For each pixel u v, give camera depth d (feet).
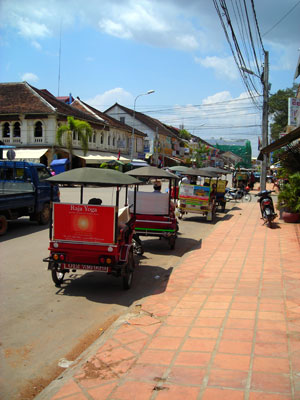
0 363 13.12
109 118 165.68
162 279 23.56
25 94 122.42
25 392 11.43
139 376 11.32
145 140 193.88
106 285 22.35
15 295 20.06
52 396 10.61
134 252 29.96
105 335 15.07
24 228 40.57
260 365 11.58
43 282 22.47
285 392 10.06
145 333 14.62
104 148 150.71
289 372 11.09
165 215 30.86
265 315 15.89
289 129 79.82
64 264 20.62
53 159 116.57
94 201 21.54
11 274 23.84
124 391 10.55
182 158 233.76
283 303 17.33
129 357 12.64
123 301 19.63
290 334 13.83
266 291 19.31
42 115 116.67
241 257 27.45
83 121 119.75
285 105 167.32
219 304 17.67
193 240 37.17
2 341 14.78
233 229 40.09
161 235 30.76
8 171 41.81
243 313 16.25
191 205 48.67
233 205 68.18
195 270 24.50
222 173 59.72
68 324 16.56
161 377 11.17
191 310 17.08
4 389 11.58
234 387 10.40
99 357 12.72
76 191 84.64
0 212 36.11
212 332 14.37
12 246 31.78
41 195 42.01
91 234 20.01
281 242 32.24
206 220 50.60
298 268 23.79
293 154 48.98
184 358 12.32
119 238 20.47
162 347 13.28
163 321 15.88
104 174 20.61
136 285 22.45
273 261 25.84
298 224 41.96
